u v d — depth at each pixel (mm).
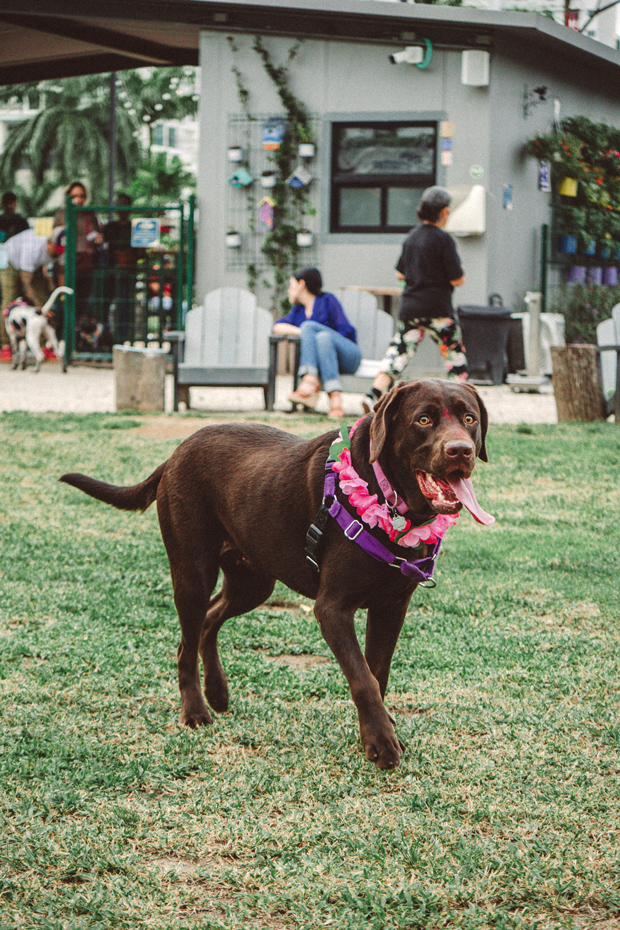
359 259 15438
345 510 2973
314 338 10305
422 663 3955
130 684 3736
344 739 3256
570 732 3324
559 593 4914
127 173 48406
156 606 4750
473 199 14633
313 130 15367
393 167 15273
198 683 3518
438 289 9422
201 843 2621
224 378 10719
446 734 3295
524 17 14414
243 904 2342
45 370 15945
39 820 2721
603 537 6016
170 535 3490
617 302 17953
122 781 2961
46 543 5766
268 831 2660
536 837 2633
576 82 17094
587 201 17234
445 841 2623
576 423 10117
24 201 47281
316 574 3135
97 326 16125
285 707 3574
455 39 14578
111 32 16562
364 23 14758
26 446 8547
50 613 4605
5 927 2256
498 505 6828
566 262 17375
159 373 10711
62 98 47344
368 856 2537
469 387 2975
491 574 5262
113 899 2352
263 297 15852
